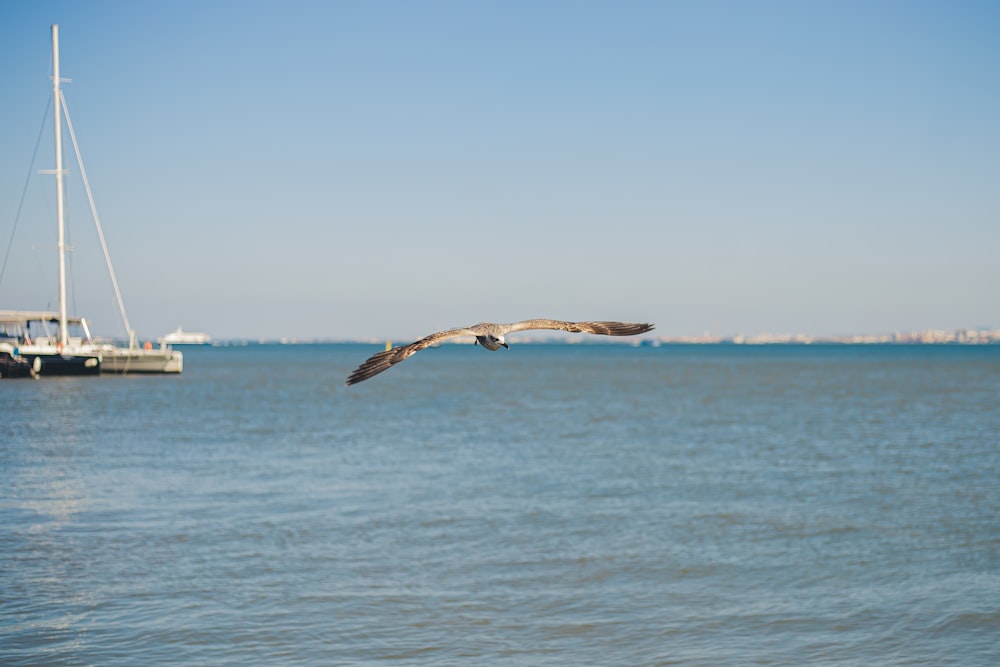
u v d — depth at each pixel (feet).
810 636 58.34
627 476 119.14
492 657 55.01
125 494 104.32
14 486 109.40
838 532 85.30
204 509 95.81
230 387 334.65
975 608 63.10
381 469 125.29
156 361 328.29
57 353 309.01
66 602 63.87
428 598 65.41
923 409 233.14
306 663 53.88
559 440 163.12
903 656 55.06
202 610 62.54
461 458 137.80
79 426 184.24
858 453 142.51
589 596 66.08
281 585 68.23
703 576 71.05
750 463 131.23
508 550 78.74
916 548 79.25
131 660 54.03
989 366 622.13
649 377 467.93
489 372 566.36
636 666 53.72
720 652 55.67
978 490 106.83
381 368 22.45
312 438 165.58
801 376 466.70
